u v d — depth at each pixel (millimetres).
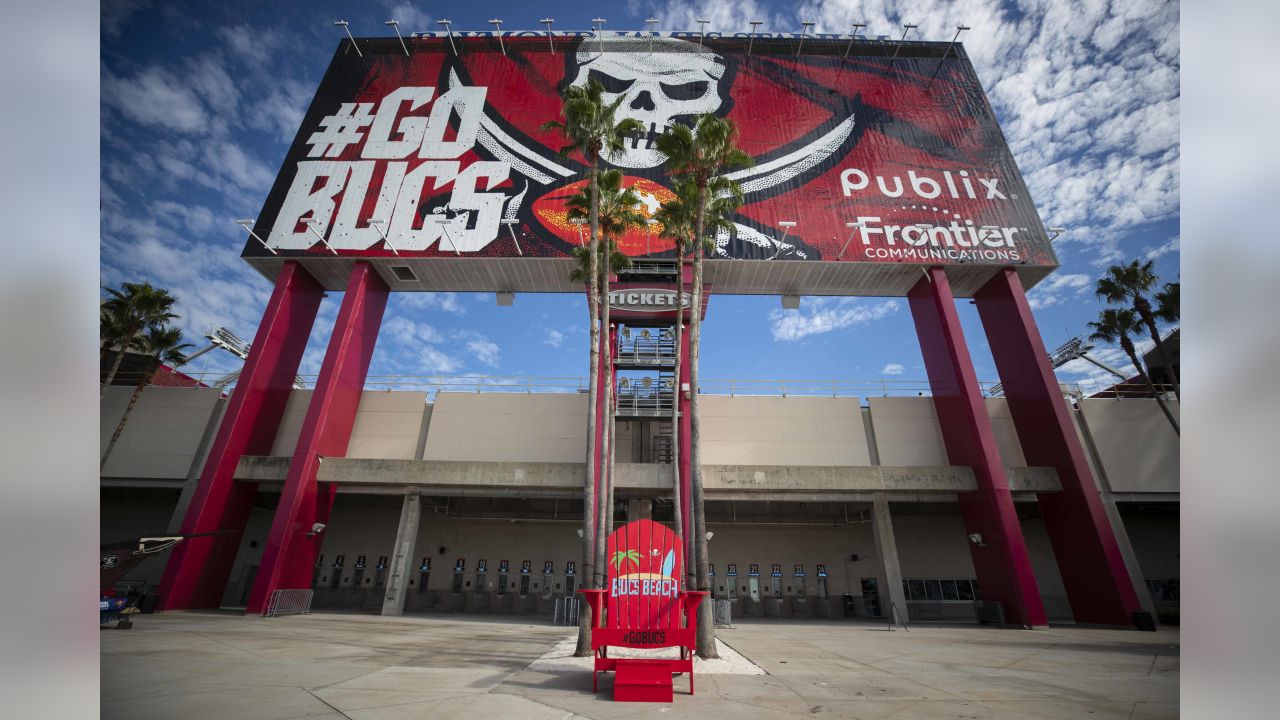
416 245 33500
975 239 34375
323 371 31375
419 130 36469
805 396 35875
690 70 39125
